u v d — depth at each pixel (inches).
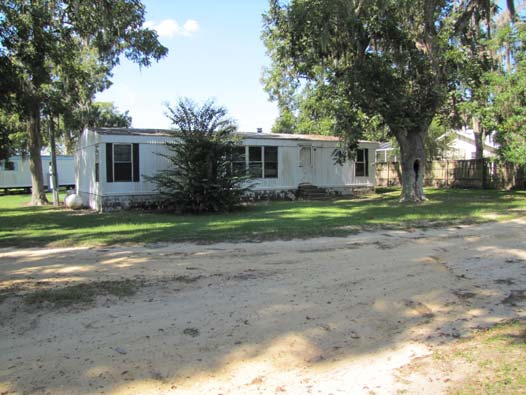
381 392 137.3
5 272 267.6
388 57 660.1
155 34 775.7
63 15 722.8
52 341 170.6
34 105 647.1
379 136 973.8
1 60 573.0
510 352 157.9
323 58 712.4
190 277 253.3
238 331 181.0
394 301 219.5
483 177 1030.4
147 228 451.5
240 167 692.7
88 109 1171.3
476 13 751.1
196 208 611.8
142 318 192.2
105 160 681.0
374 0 605.0
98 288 230.2
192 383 143.3
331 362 159.6
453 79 697.0
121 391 137.8
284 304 211.0
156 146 715.4
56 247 353.1
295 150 866.8
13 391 136.9
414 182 727.1
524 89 672.4
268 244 352.2
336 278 253.1
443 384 139.0
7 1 604.1
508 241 363.9
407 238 377.1
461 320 199.5
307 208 649.6
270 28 735.1
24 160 1294.3
